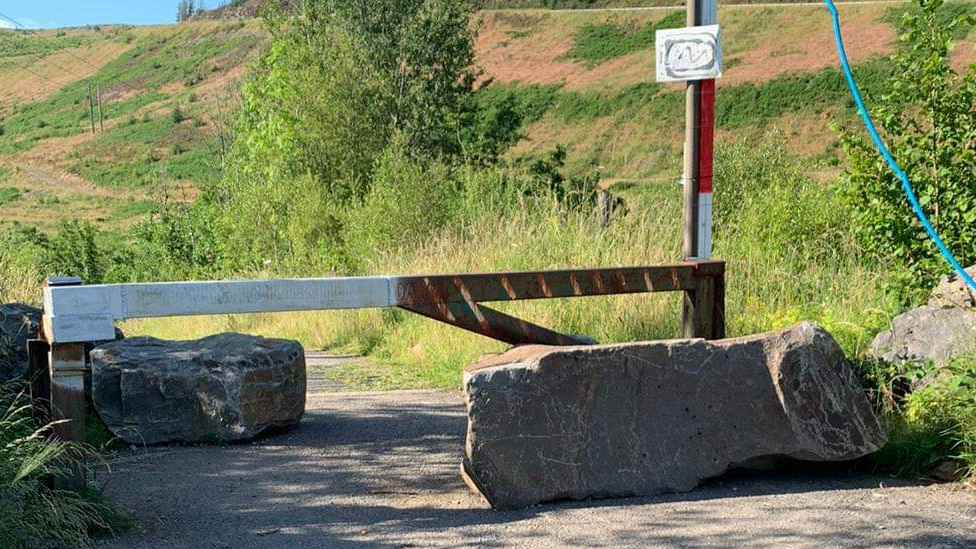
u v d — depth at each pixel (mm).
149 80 147000
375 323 14766
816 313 10172
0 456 5012
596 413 5848
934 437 6242
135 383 7340
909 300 9117
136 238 42594
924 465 6137
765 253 13328
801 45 80938
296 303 5922
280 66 33875
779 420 6012
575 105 82750
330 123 33312
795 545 4805
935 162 9133
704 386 6000
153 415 7352
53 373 5293
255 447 7285
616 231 13492
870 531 5000
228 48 150375
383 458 6898
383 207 21328
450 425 7980
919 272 9086
